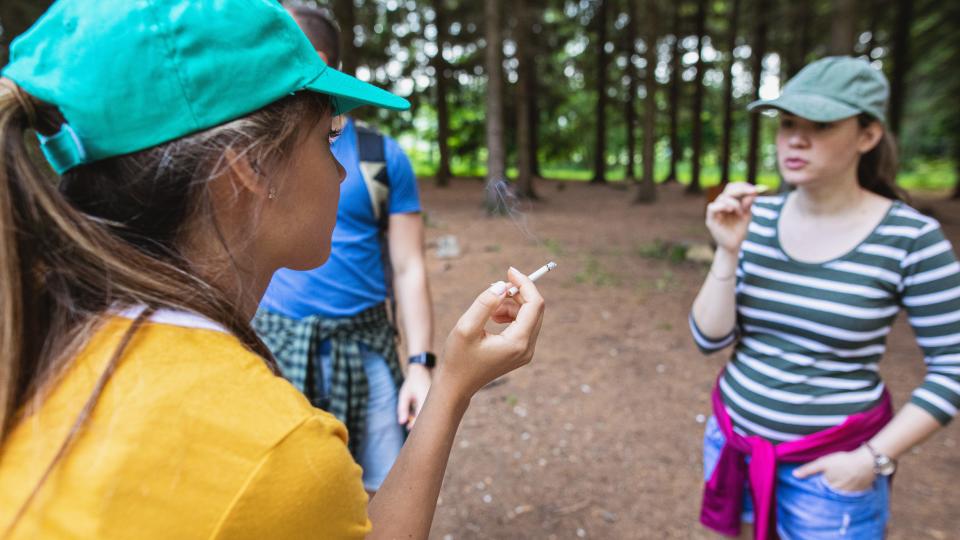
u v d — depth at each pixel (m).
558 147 31.19
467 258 8.29
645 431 3.55
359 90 0.69
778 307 1.52
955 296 1.35
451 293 6.42
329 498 0.55
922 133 28.56
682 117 31.91
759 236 1.58
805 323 1.48
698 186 19.56
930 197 18.05
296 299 1.71
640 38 23.36
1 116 0.52
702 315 1.63
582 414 3.75
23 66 0.55
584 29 23.52
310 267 0.75
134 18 0.54
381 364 1.80
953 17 15.08
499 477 3.08
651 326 5.48
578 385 4.17
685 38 23.16
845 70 1.41
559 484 3.02
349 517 0.58
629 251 8.90
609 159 41.66
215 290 0.60
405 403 1.76
